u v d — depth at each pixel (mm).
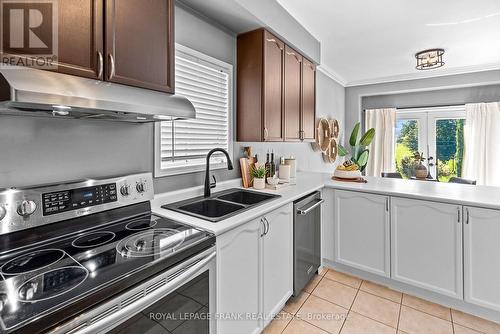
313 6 2273
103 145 1403
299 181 2703
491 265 1791
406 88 4543
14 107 925
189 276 1046
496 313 1841
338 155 4738
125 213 1378
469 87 4332
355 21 2537
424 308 2018
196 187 1948
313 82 2932
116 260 929
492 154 4141
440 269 1990
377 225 2268
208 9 1874
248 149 2467
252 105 2186
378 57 3576
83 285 764
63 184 1164
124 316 807
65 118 1248
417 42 3055
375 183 2576
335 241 2518
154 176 1677
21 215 1020
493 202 1784
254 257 1551
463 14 2400
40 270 853
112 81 1080
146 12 1228
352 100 5082
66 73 942
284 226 1864
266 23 2059
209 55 2021
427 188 2293
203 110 2023
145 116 1271
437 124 4676
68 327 678
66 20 947
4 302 677
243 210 1565
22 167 1116
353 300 2121
